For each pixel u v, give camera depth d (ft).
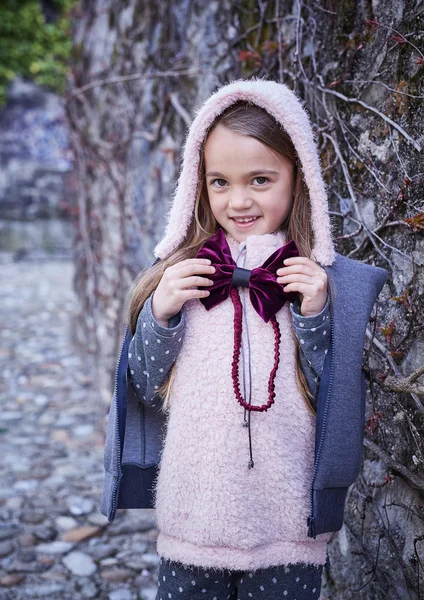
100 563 7.86
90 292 15.43
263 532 4.38
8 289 25.86
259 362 4.41
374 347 5.74
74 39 16.14
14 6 32.04
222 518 4.31
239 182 4.42
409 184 5.20
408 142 5.24
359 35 5.86
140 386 4.71
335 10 6.18
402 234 5.37
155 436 5.06
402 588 5.44
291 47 7.06
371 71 5.70
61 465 10.59
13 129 33.99
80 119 15.42
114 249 13.38
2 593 7.19
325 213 4.54
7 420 12.54
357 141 5.93
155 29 10.99
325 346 4.39
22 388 14.42
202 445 4.37
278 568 4.53
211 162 4.45
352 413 4.45
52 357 16.78
